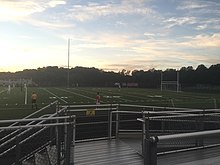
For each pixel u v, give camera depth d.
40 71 151.25
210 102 45.59
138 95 62.34
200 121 7.74
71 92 71.00
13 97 50.38
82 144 8.59
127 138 9.49
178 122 8.29
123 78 142.75
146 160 2.71
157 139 2.68
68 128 5.34
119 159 7.12
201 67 125.62
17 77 153.75
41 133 7.49
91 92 72.44
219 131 2.98
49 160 6.66
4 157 6.79
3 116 24.05
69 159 5.39
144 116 7.14
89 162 6.88
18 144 5.69
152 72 136.62
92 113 9.16
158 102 43.38
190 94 75.19
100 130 12.90
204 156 5.96
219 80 120.00
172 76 130.00
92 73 144.88
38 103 37.53
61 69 147.75
